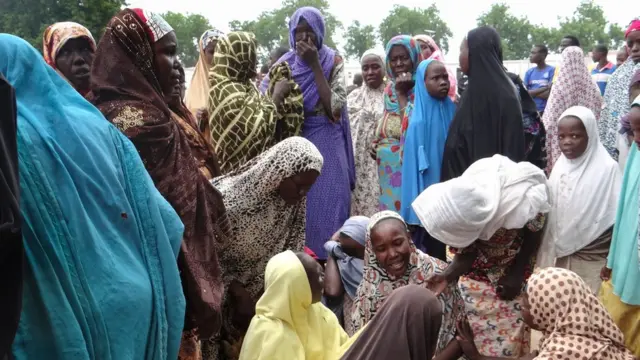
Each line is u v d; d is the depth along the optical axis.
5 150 1.90
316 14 5.76
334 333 3.69
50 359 2.03
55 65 4.55
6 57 2.29
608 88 7.74
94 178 2.28
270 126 4.65
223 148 4.55
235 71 4.68
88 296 2.12
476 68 5.39
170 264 2.47
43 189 2.09
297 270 3.46
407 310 2.86
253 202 3.86
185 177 3.03
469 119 5.36
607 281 4.65
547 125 8.02
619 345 3.19
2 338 1.90
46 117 2.26
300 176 3.83
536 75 12.67
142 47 3.07
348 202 5.77
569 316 3.18
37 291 2.02
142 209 2.46
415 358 2.87
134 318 2.24
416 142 5.61
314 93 5.65
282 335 3.38
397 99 6.32
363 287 3.77
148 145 2.93
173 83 3.24
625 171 4.46
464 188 3.71
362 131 6.98
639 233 4.23
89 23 18.36
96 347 2.13
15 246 1.90
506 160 3.98
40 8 17.80
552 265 4.82
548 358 3.13
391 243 3.59
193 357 3.12
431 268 3.78
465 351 3.71
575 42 11.49
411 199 5.59
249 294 4.00
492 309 3.97
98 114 2.49
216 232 3.47
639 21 7.30
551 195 4.72
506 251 3.92
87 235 2.17
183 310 2.49
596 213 4.71
